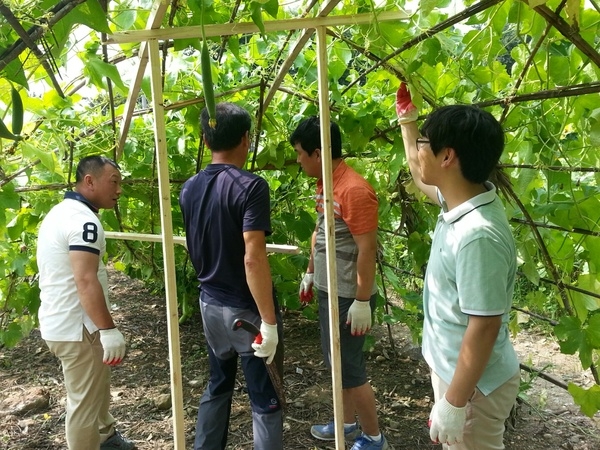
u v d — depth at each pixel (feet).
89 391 8.48
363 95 12.17
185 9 7.40
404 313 12.09
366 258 8.21
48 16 4.99
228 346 7.95
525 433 10.69
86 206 8.49
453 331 5.87
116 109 10.87
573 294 8.91
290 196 13.51
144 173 12.10
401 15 6.59
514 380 6.05
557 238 9.43
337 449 6.68
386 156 11.02
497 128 5.49
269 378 7.77
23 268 11.96
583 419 11.17
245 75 12.16
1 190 9.30
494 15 7.82
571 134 9.29
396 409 11.55
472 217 5.49
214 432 8.34
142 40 5.83
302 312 15.74
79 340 8.24
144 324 16.81
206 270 7.91
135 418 11.32
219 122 7.51
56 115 8.89
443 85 9.57
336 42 10.30
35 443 10.37
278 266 13.46
